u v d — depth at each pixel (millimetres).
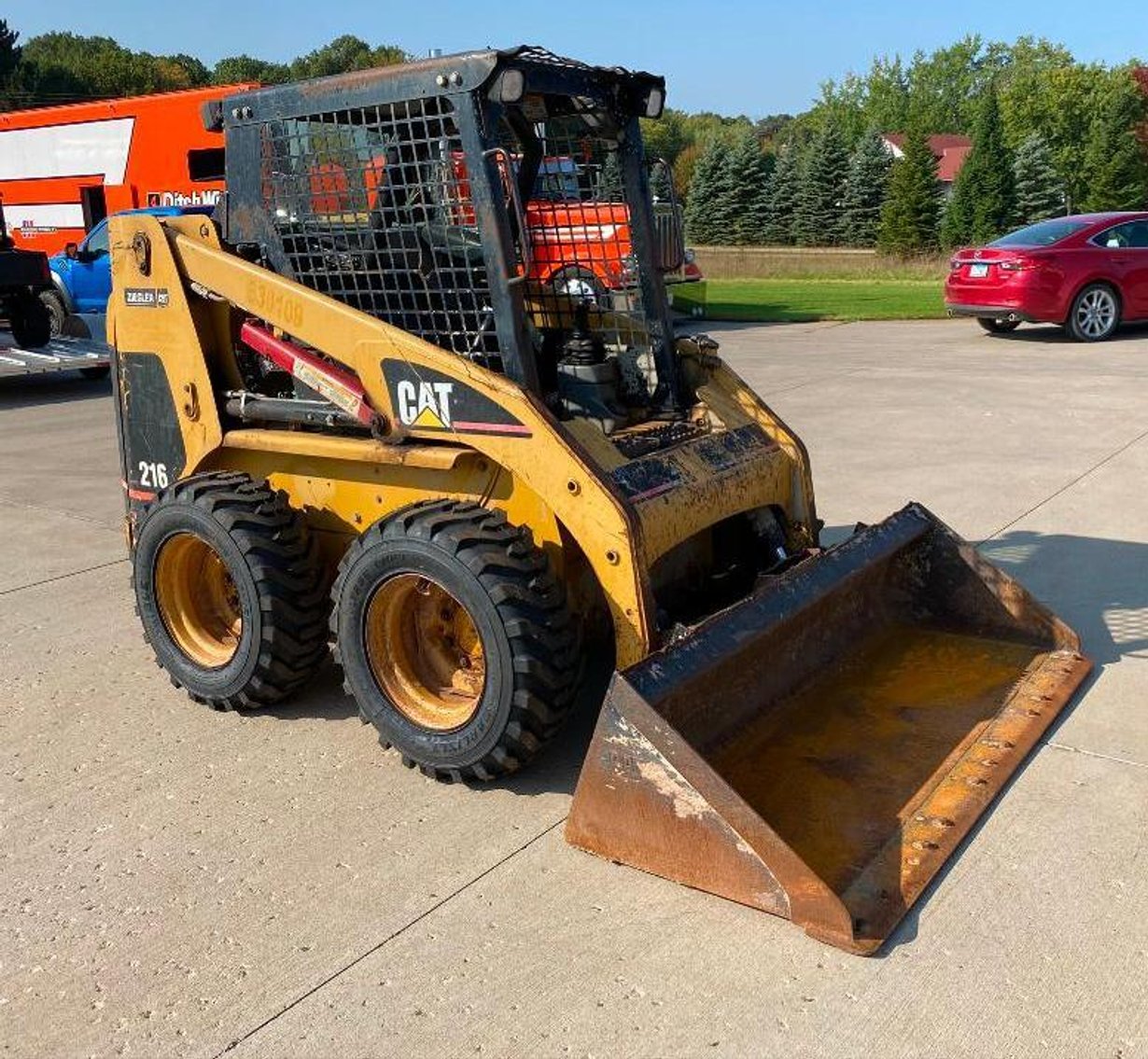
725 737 3746
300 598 4258
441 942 3082
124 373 4879
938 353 13633
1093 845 3422
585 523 3629
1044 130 58125
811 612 4094
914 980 2875
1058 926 3066
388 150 4047
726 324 18000
